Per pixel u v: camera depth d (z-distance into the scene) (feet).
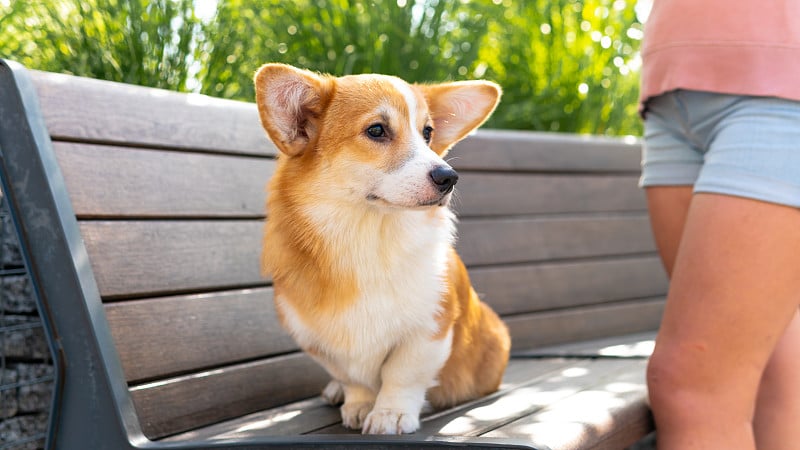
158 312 7.47
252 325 8.42
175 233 7.93
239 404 7.91
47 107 7.09
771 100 7.24
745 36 7.42
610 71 16.74
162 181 7.97
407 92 7.41
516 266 12.00
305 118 7.29
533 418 6.91
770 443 7.83
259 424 7.42
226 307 8.20
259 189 9.11
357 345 6.87
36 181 6.75
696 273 7.22
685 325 7.26
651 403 7.55
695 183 7.98
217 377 7.77
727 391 7.20
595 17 16.98
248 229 8.81
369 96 7.22
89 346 6.55
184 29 10.99
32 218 6.75
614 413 7.13
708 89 7.54
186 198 8.17
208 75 11.28
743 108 7.39
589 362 10.43
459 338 7.52
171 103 8.38
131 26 10.58
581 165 13.43
